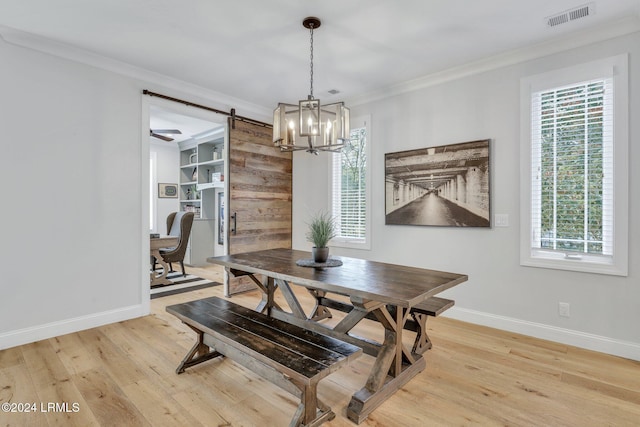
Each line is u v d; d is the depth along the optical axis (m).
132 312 3.27
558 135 2.78
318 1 2.21
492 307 3.10
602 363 2.38
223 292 4.42
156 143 7.08
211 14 2.35
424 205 3.52
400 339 2.10
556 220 2.79
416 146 3.60
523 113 2.90
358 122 4.12
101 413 1.79
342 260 2.75
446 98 3.38
